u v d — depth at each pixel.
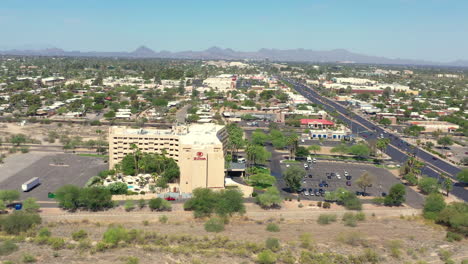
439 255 157.88
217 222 185.25
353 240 171.12
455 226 185.75
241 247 158.50
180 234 171.12
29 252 149.88
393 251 158.38
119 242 160.38
